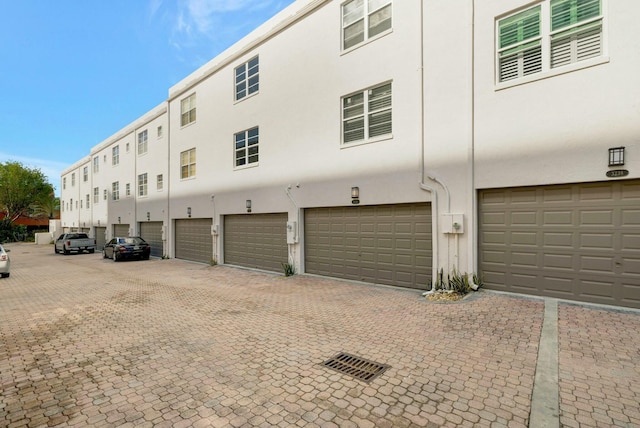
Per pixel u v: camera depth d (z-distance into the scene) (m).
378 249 9.25
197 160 16.22
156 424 3.08
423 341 4.89
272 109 12.17
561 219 6.52
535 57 6.81
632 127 5.73
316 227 10.89
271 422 3.08
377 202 9.09
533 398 3.31
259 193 12.68
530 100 6.71
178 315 6.84
